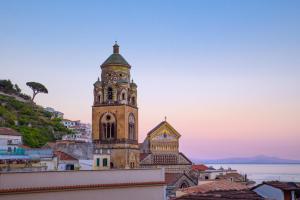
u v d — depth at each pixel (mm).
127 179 69688
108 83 138500
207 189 85812
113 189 67312
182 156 173125
